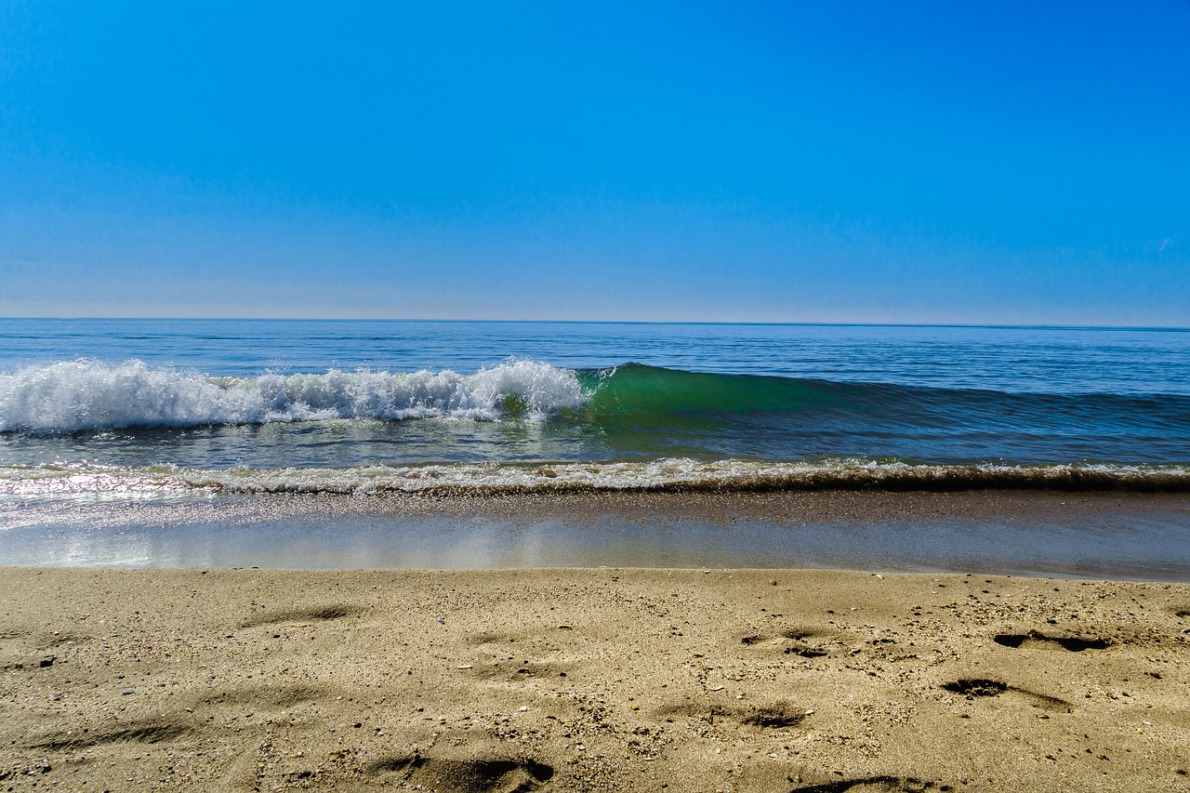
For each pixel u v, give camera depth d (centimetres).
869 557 479
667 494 633
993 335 9031
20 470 696
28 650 304
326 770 218
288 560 452
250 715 250
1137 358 3350
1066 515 596
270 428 968
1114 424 1116
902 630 339
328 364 2311
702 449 862
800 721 251
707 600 378
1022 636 335
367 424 1005
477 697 264
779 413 1143
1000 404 1247
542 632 331
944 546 507
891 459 816
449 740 233
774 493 646
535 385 1129
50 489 623
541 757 225
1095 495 664
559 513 571
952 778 218
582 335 6400
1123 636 335
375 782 212
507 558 462
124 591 379
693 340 5172
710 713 255
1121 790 212
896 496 646
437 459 780
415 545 486
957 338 6856
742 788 212
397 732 238
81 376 962
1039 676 290
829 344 4572
